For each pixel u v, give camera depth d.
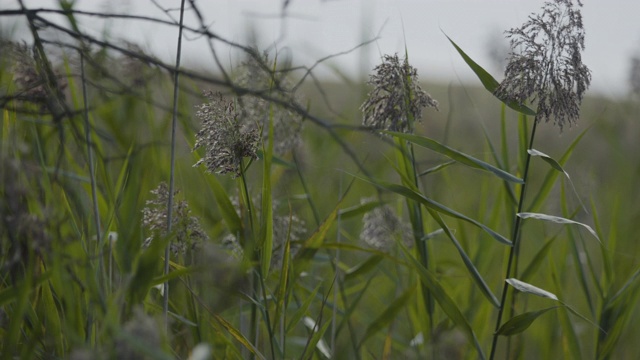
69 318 2.78
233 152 2.99
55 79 3.06
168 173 3.61
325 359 3.31
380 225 3.68
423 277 3.16
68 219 3.05
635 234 3.98
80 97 3.51
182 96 3.77
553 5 2.92
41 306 3.06
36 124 3.32
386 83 3.07
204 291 3.31
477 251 3.59
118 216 3.05
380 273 4.07
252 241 3.05
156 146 3.63
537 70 2.91
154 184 3.55
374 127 3.12
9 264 2.76
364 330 3.89
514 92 2.94
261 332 3.45
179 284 3.32
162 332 2.65
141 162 3.55
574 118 2.94
